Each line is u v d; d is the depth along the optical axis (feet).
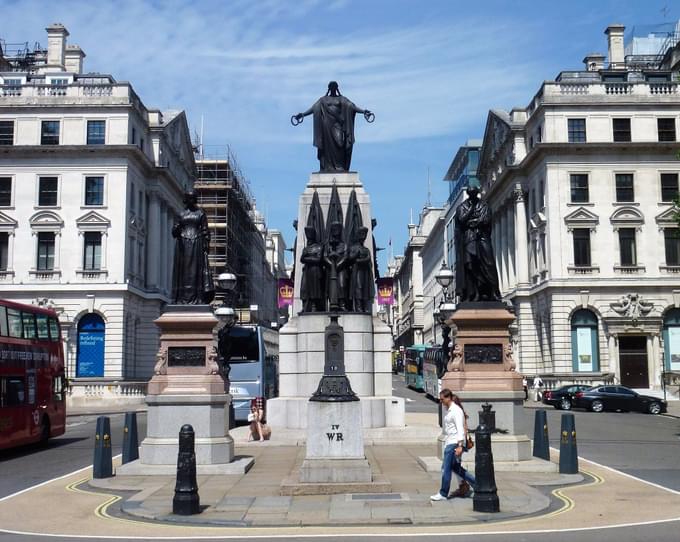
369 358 86.69
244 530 40.45
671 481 58.70
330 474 51.08
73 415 154.20
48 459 81.20
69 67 232.32
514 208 229.25
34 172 199.62
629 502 48.57
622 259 198.08
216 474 60.13
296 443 79.82
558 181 199.72
